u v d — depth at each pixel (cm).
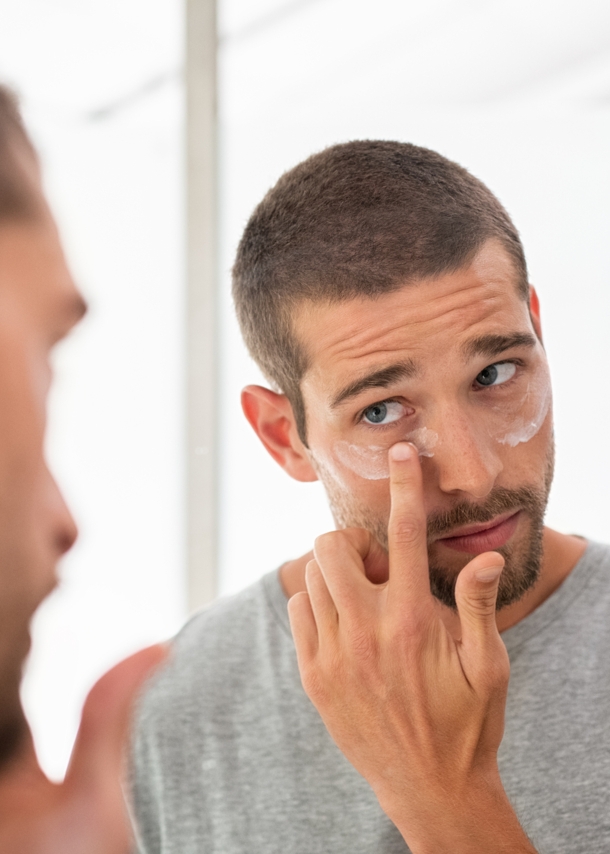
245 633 97
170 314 216
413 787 70
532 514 79
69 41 201
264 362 90
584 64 228
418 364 76
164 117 216
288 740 88
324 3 209
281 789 87
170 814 90
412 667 69
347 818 84
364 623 71
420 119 238
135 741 93
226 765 90
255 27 217
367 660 71
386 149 80
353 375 77
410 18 219
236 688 93
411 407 79
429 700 68
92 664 168
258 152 217
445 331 75
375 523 82
